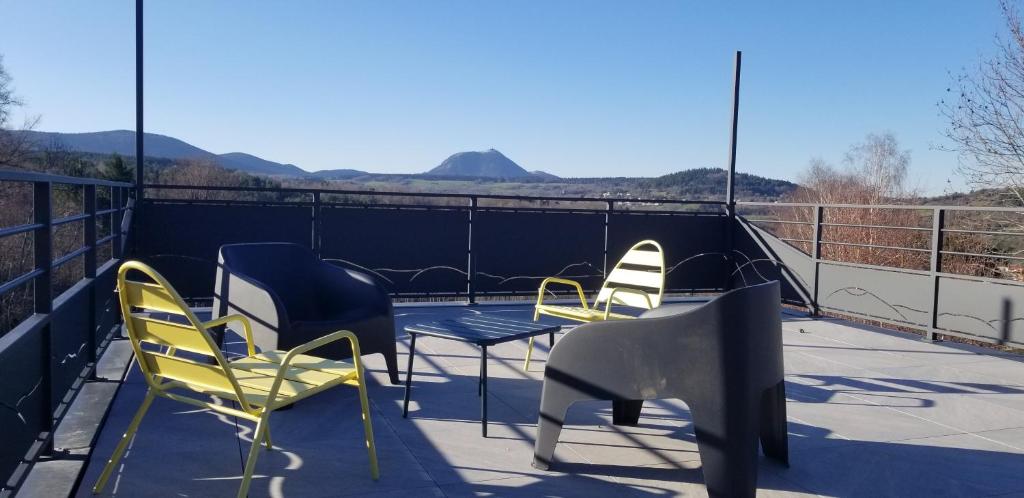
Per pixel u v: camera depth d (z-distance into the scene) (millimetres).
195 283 6281
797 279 7062
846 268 6527
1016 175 10781
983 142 10969
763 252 7500
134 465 2713
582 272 7516
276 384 2299
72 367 3348
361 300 4078
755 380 2449
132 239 5855
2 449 2164
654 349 2518
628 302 4633
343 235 6668
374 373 4238
